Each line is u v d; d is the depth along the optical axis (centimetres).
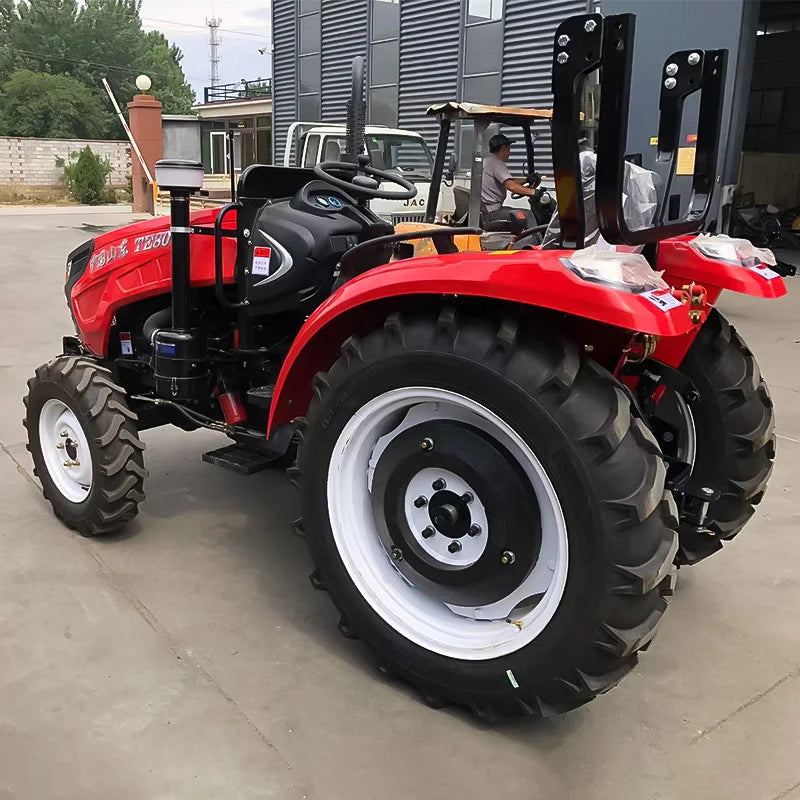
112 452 295
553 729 211
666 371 238
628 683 231
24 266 1079
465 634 212
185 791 187
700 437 260
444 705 218
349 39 1462
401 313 207
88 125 4581
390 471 221
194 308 306
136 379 339
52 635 247
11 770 192
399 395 206
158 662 235
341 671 233
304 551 305
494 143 650
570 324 198
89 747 200
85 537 312
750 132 1986
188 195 279
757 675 236
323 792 188
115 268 317
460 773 195
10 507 339
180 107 5559
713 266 237
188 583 280
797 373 571
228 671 231
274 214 275
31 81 4428
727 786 193
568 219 187
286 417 254
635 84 803
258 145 2691
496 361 188
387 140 938
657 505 181
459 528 212
